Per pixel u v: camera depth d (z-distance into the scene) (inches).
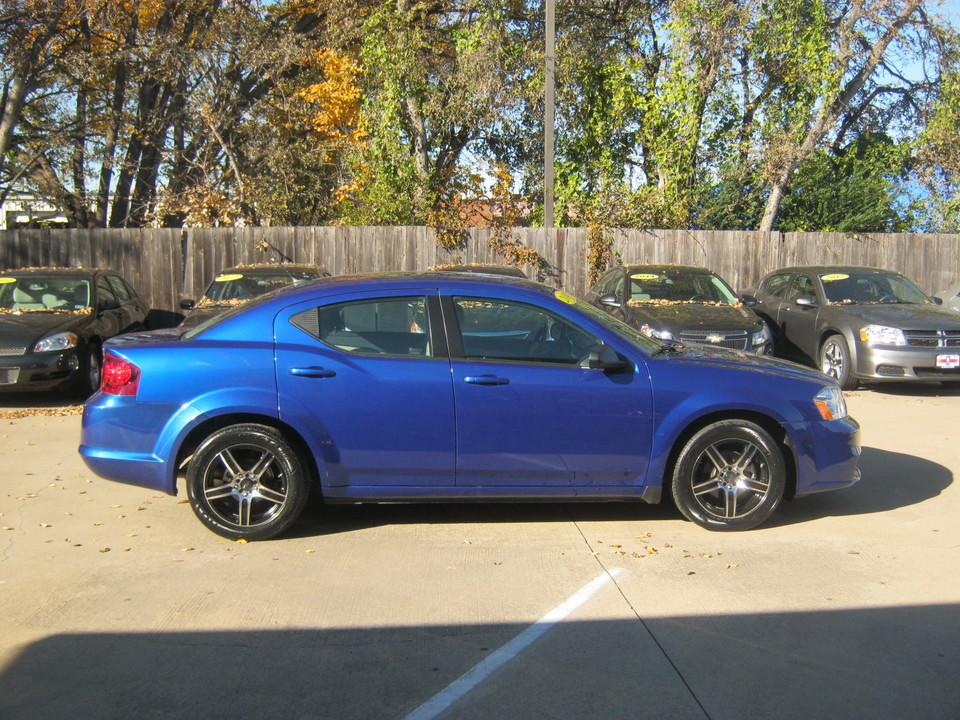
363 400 211.0
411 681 146.4
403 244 631.2
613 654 156.2
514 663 152.6
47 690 143.3
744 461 221.8
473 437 213.2
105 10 726.5
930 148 761.6
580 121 795.4
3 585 187.3
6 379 386.0
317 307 218.1
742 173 754.2
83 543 214.1
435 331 217.0
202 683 145.5
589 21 778.8
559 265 636.7
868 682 146.6
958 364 412.2
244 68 807.7
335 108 800.3
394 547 212.1
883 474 281.4
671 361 223.9
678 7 715.4
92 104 804.0
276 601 179.0
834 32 727.7
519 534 222.4
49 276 454.3
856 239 638.5
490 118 762.2
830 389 229.3
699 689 144.2
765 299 526.0
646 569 197.5
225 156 828.6
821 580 191.6
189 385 210.8
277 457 211.9
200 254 622.8
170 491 213.5
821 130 732.0
